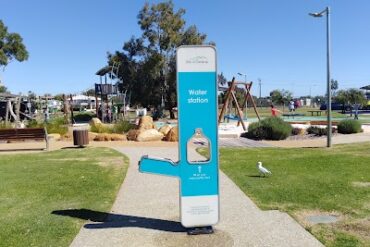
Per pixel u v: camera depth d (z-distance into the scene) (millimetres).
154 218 6969
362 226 6277
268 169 11078
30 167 12234
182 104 6105
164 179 10141
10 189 9234
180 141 6152
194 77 6090
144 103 53375
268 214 6953
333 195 8055
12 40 54906
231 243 5719
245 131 25188
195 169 6188
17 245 5750
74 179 10219
